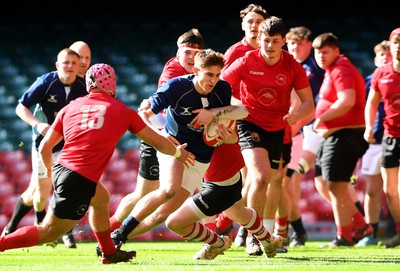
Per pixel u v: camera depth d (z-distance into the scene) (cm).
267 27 2566
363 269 2014
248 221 2398
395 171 3347
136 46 8556
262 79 2645
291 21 9269
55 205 2003
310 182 5328
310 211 5281
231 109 2295
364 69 7762
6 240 1995
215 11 9331
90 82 2112
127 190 5456
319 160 3578
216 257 2559
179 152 2139
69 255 2753
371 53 8150
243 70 2661
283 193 3212
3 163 5625
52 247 3250
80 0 9325
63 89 3102
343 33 8794
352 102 3406
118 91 7231
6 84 7344
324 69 3659
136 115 2089
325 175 3512
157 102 2295
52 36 8800
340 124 3466
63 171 2008
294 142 3569
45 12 9325
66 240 3281
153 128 2323
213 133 2262
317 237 5147
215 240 2416
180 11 9356
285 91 2666
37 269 1986
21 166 5628
